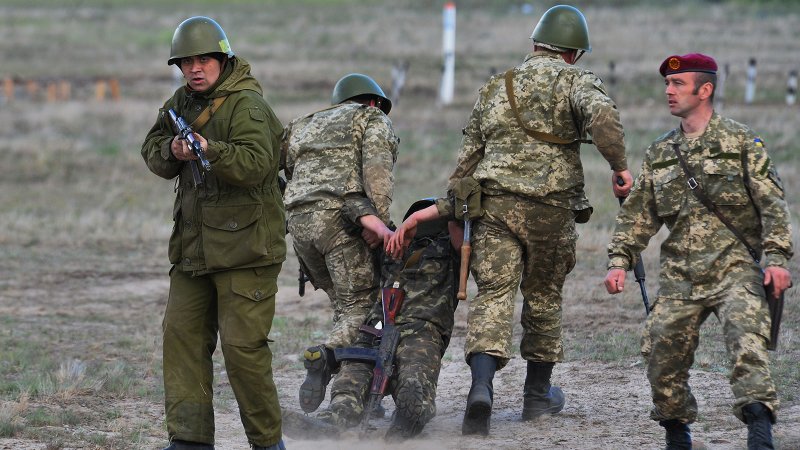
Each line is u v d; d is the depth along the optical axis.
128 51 144.25
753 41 127.94
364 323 21.36
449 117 85.81
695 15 156.38
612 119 18.42
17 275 41.25
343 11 182.62
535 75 19.66
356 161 22.50
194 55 15.83
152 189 63.31
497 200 19.52
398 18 168.62
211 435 16.36
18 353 28.06
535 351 20.88
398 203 52.53
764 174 16.20
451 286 20.86
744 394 15.55
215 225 15.80
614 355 25.75
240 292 15.84
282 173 46.16
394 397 19.91
